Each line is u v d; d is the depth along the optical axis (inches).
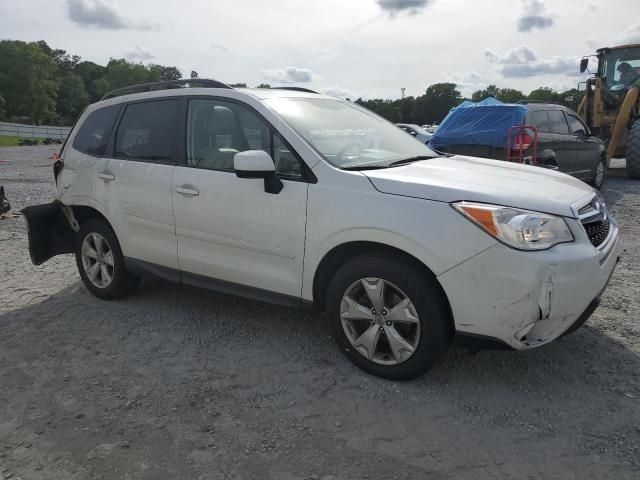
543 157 370.3
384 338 132.5
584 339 151.7
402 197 124.7
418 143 179.5
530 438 109.2
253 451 107.3
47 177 582.6
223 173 153.7
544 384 129.0
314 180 137.4
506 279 113.4
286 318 174.1
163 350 153.1
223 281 158.6
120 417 120.0
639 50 529.7
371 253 130.3
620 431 110.3
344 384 131.9
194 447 109.0
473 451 105.7
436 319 122.7
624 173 570.9
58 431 115.2
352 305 133.6
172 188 163.3
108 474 101.5
